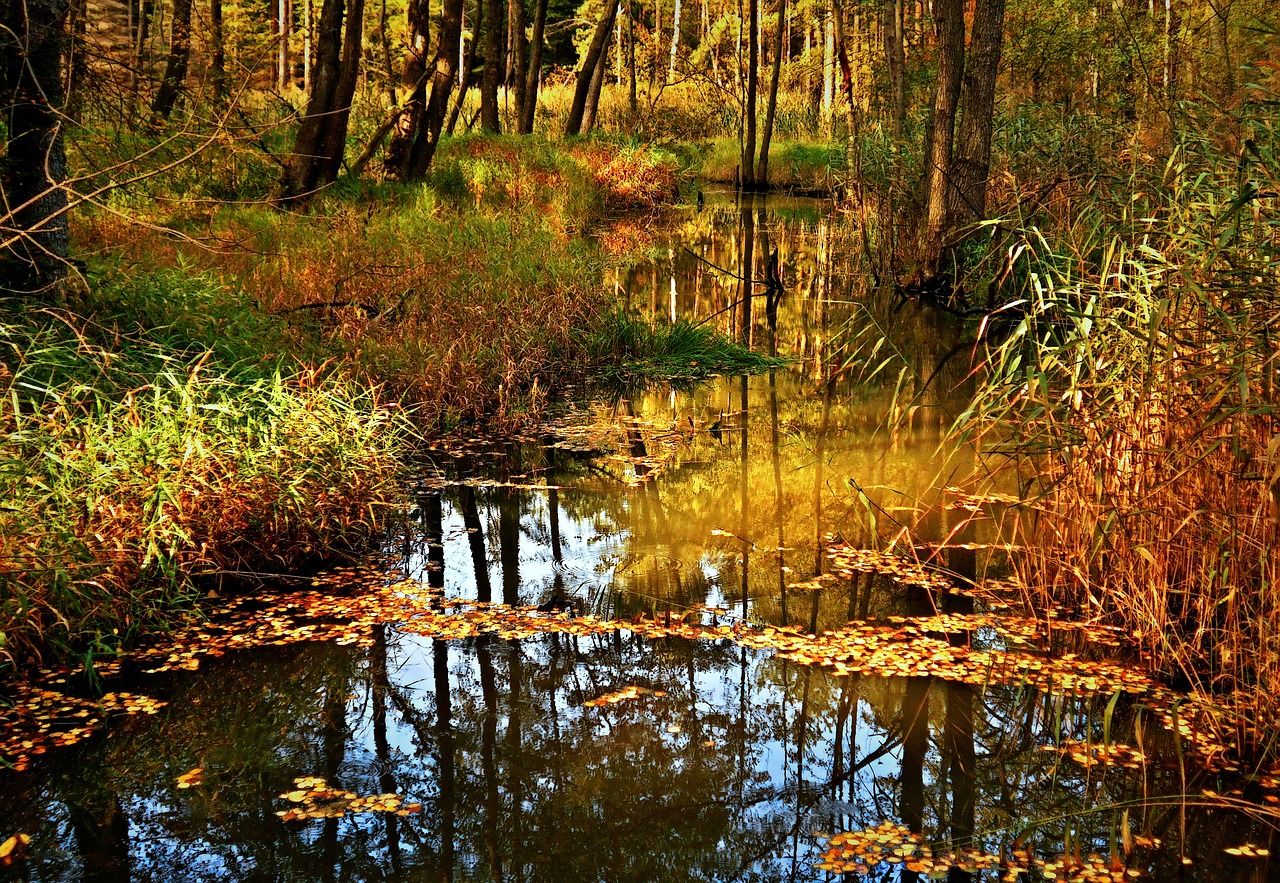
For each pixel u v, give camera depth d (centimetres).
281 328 774
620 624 477
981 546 499
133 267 742
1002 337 1018
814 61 3319
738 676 433
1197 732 377
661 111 2958
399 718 404
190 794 353
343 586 521
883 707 408
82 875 309
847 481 674
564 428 800
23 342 575
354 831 335
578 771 370
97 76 675
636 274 1391
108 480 469
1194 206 471
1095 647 447
